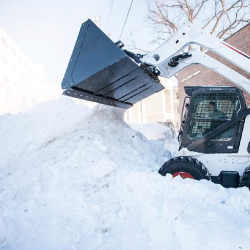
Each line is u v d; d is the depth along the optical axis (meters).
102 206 2.70
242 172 3.33
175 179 2.87
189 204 2.39
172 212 2.22
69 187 2.90
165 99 26.44
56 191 2.83
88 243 2.24
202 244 1.73
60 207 2.61
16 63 33.91
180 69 3.86
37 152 4.02
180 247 1.90
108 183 3.11
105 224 2.48
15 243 2.17
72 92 3.21
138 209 2.65
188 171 3.23
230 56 3.51
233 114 3.38
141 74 3.36
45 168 3.45
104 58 2.92
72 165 3.39
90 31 2.98
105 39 2.93
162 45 3.61
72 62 3.04
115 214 2.58
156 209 2.39
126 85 3.60
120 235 2.34
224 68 3.69
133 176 3.08
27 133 4.69
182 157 3.30
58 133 4.42
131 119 23.88
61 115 5.08
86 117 4.81
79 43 3.01
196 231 1.88
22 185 3.12
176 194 2.68
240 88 3.65
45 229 2.33
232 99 3.38
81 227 2.41
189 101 3.49
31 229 2.34
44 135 4.45
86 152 3.65
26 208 2.63
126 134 4.89
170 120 25.64
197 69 13.42
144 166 3.94
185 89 3.47
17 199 2.88
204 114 3.46
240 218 2.16
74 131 4.36
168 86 25.72
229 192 2.77
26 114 5.21
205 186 2.71
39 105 5.59
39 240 2.21
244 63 3.49
